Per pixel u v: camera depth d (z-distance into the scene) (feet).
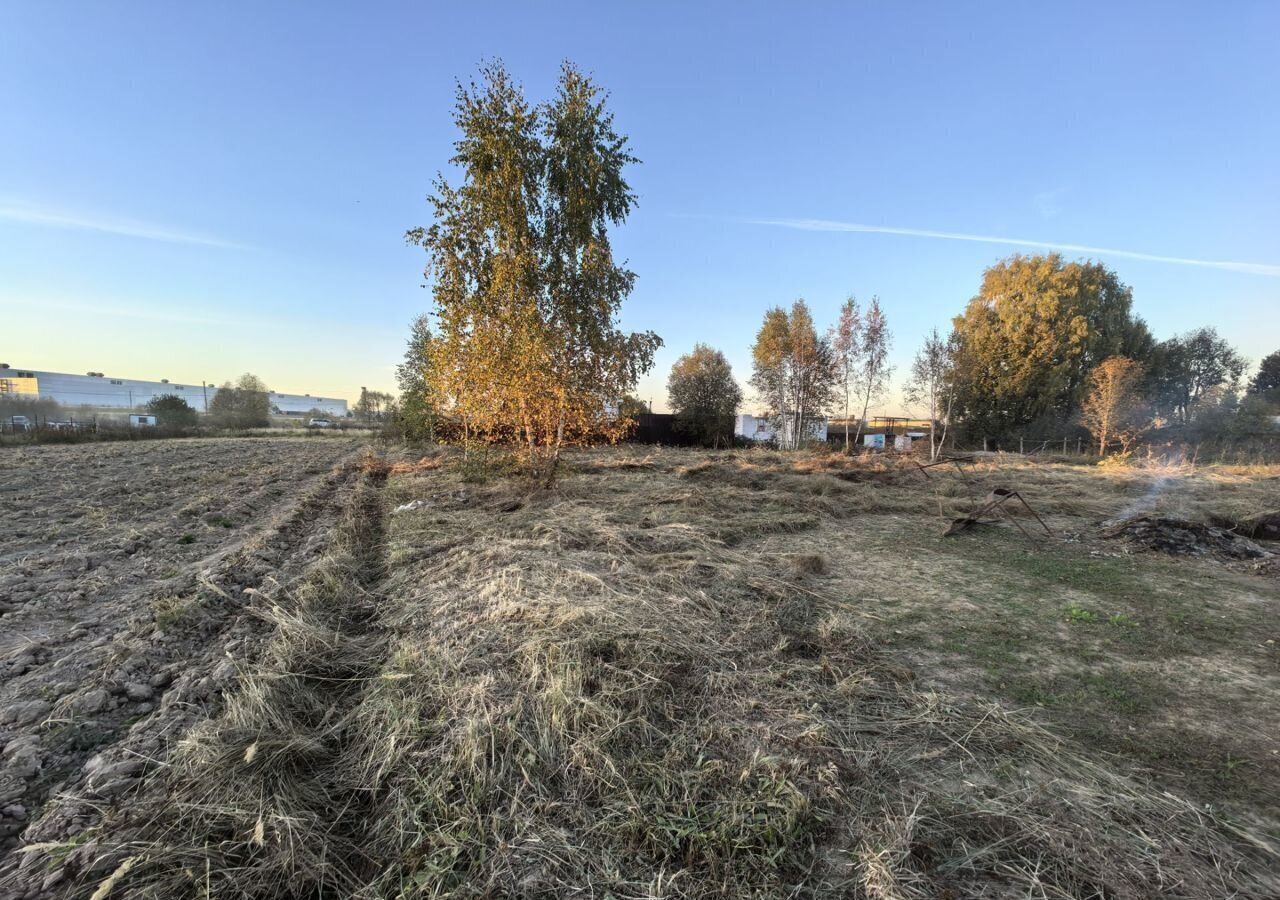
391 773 7.00
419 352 66.44
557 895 5.22
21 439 74.90
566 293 29.07
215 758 6.84
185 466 46.47
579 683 8.39
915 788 6.73
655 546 18.76
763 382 93.66
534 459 31.91
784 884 5.33
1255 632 12.26
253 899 5.25
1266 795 6.72
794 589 14.46
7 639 11.44
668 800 6.35
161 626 11.39
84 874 5.36
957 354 80.18
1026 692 9.37
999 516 26.55
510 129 27.55
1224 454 65.26
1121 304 90.94
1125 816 6.29
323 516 26.02
